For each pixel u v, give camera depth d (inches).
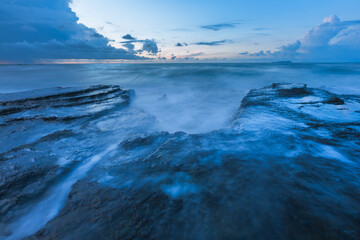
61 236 70.5
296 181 94.0
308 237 63.2
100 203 86.3
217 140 148.4
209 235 66.5
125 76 1042.7
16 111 260.2
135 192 91.9
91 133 193.2
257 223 69.9
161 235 68.2
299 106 247.6
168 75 1054.4
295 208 75.9
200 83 786.2
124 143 158.6
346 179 95.7
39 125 217.3
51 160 137.3
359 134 152.9
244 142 143.0
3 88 690.8
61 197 106.6
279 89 366.3
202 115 324.5
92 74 1175.6
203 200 83.5
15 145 167.6
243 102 286.4
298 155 120.7
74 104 302.4
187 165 112.8
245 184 92.7
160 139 161.9
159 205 82.3
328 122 185.2
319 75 932.6
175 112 347.3
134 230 70.7
